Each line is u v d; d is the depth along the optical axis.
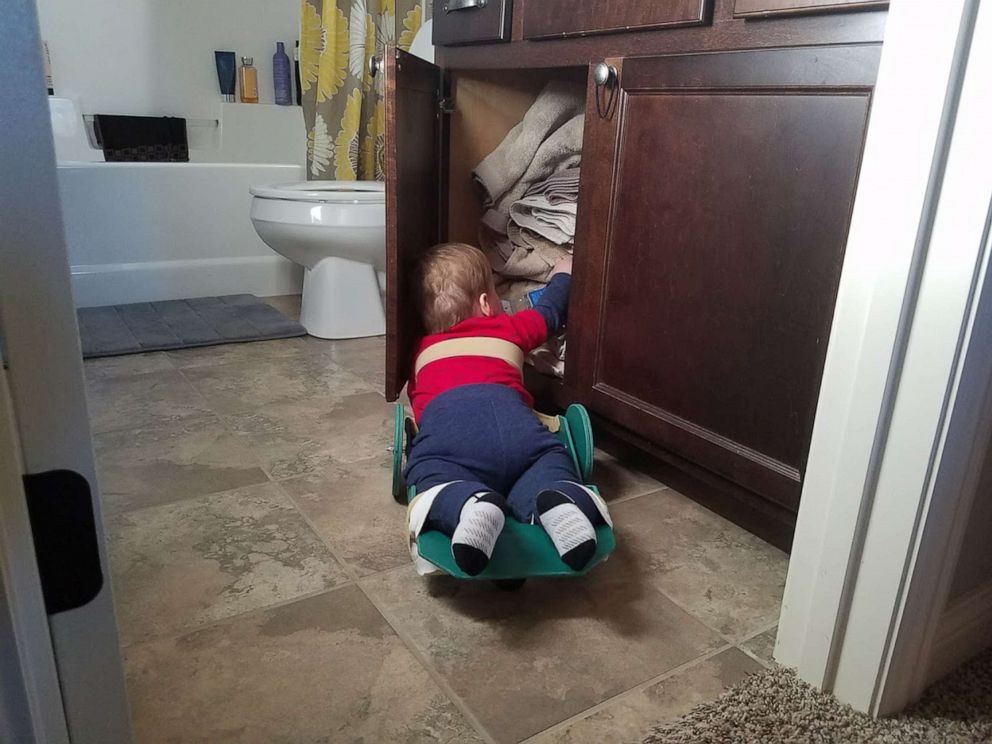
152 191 2.26
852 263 0.75
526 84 1.56
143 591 0.98
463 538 0.87
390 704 0.81
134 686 0.82
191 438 1.43
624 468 1.37
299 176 2.47
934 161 0.67
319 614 0.95
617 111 1.15
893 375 0.73
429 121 1.42
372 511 1.19
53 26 2.56
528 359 1.45
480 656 0.89
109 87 2.69
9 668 0.30
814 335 0.95
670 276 1.12
